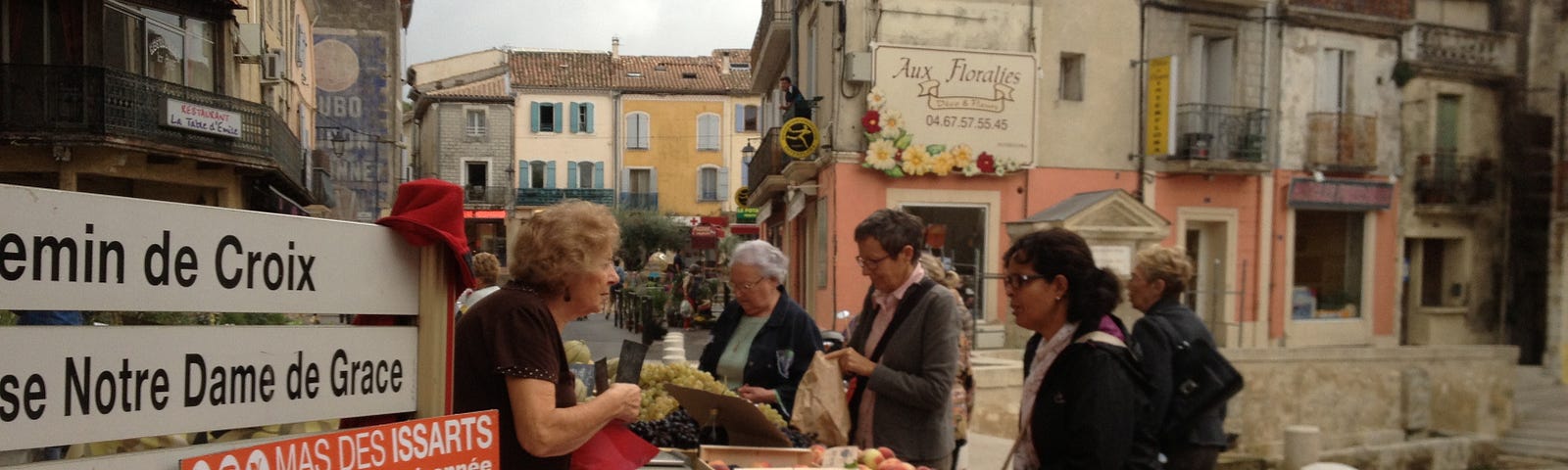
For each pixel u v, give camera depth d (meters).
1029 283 2.88
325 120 31.27
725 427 3.69
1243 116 17.80
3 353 1.43
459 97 48.25
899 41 15.63
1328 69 18.86
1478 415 13.88
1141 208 13.91
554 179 49.09
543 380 2.27
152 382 1.61
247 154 17.64
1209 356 3.92
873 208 15.78
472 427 2.12
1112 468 2.63
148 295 1.60
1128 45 17.05
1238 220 17.94
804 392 3.63
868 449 3.47
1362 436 13.12
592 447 2.60
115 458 1.58
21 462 1.48
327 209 28.03
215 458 1.68
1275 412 12.67
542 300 2.42
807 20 19.08
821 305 16.73
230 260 1.73
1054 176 16.59
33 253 1.46
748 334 4.42
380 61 31.67
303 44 27.05
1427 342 19.72
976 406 10.32
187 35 17.03
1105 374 2.67
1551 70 18.64
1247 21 17.94
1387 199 19.16
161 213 1.62
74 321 1.83
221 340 1.71
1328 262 19.30
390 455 1.95
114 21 15.64
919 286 3.79
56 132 14.81
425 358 2.11
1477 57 19.23
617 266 28.75
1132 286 4.17
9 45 15.07
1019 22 16.28
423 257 2.11
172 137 16.14
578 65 51.00
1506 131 19.19
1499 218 18.75
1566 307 15.88
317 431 2.07
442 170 48.38
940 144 15.80
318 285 1.88
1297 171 18.44
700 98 49.81
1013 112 16.17
